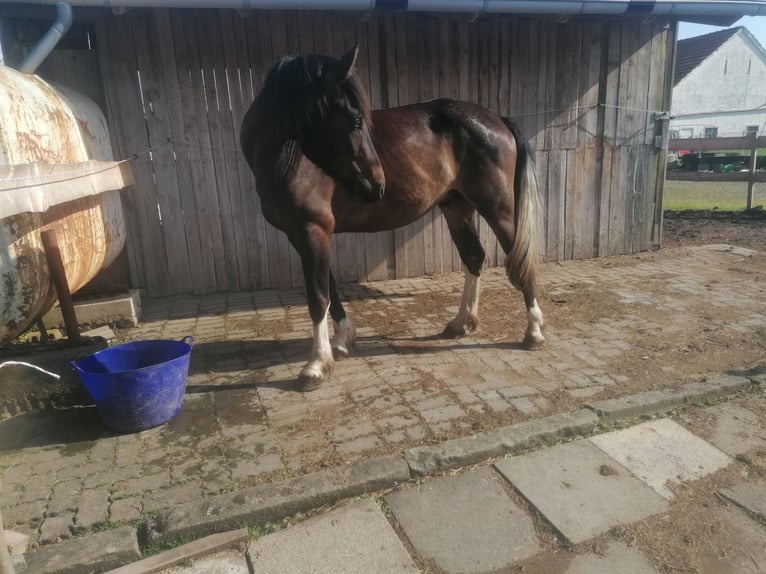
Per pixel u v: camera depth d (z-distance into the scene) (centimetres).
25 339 362
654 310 423
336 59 278
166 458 236
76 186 271
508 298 468
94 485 218
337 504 208
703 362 320
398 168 309
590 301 452
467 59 525
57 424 270
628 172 613
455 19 506
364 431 254
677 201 1102
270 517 200
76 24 432
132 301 411
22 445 251
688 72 3009
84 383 268
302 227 287
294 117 272
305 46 480
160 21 445
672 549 182
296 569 177
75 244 309
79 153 328
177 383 262
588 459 232
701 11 480
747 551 180
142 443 249
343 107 265
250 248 505
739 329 373
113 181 344
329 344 318
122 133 456
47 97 307
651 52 588
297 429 258
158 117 461
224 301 480
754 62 3095
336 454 235
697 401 277
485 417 263
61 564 175
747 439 244
